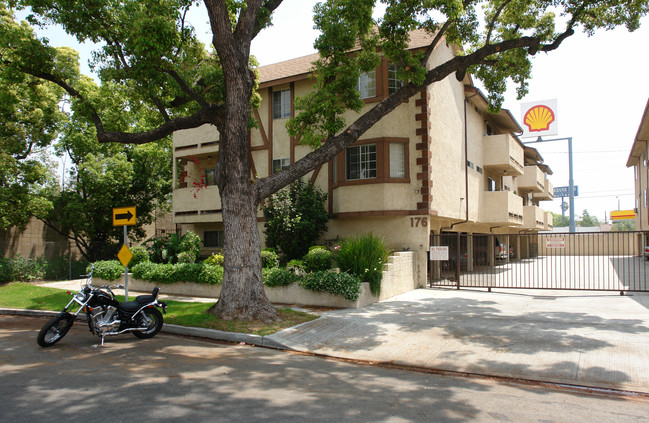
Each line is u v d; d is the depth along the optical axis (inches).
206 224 789.2
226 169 383.6
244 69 389.7
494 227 995.9
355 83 446.3
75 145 877.8
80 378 233.8
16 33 427.5
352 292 435.8
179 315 395.2
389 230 602.9
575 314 397.4
